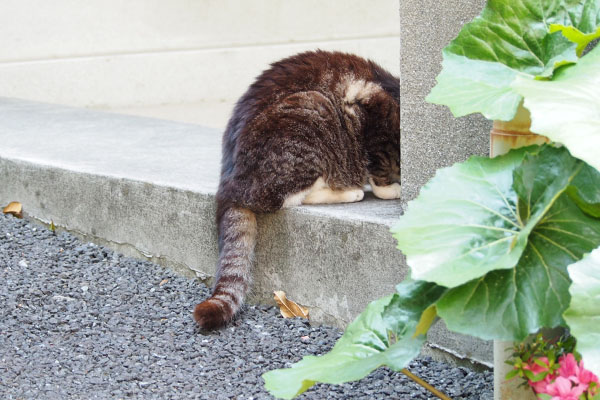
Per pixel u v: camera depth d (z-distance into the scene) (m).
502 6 2.74
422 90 3.62
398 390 3.31
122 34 10.55
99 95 10.47
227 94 11.11
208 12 10.92
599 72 2.36
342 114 4.44
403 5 3.61
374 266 3.74
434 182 2.62
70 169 5.20
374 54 11.88
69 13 10.23
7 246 5.06
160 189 4.70
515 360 2.51
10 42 10.00
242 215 4.20
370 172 4.46
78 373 3.50
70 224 5.27
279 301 4.16
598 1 2.65
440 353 3.62
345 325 3.94
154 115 10.27
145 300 4.34
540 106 2.27
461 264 2.33
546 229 2.43
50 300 4.30
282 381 2.57
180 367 3.57
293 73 4.52
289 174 4.15
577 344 2.12
